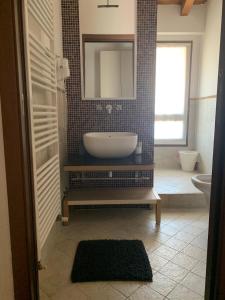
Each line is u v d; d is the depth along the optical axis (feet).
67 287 5.18
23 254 3.57
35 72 4.75
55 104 6.52
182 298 4.87
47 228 5.46
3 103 3.26
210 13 11.18
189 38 12.56
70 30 8.43
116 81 8.89
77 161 8.17
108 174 9.18
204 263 6.00
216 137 3.38
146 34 8.59
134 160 8.22
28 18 4.35
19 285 3.63
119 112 9.03
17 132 3.33
